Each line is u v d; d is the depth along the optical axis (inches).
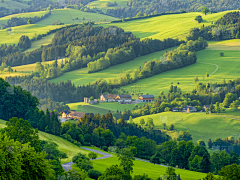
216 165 6781.5
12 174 2844.5
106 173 4384.8
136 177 4532.5
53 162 4217.5
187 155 7135.8
